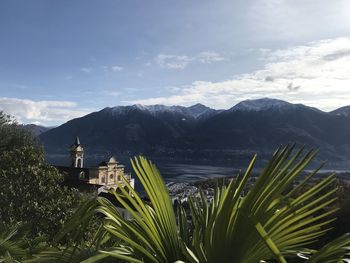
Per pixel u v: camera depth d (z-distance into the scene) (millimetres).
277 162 2164
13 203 14578
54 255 2465
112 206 2512
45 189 15758
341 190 14000
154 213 2602
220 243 2211
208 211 2797
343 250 2088
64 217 14852
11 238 5098
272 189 2135
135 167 2529
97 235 2498
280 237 2336
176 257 2453
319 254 2135
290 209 2188
